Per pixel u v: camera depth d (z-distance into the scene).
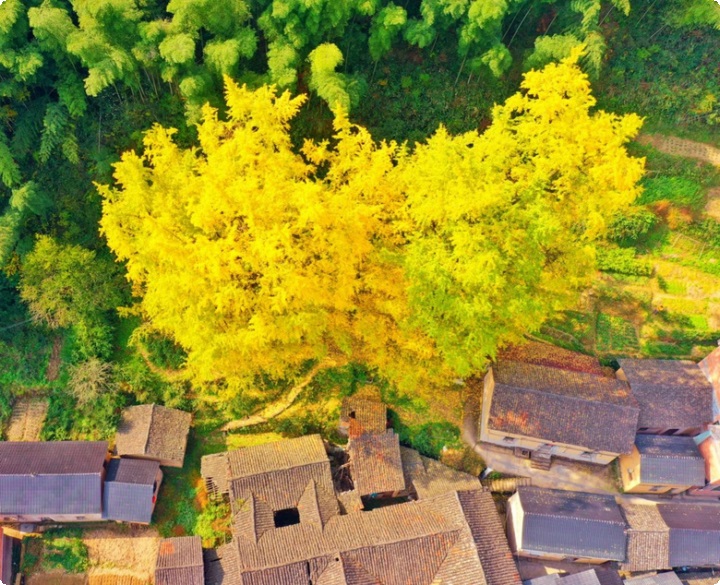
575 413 44.09
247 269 34.28
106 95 45.03
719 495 46.28
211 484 42.44
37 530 41.59
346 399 45.12
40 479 39.66
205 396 45.25
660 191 50.69
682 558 42.44
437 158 35.72
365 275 37.75
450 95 48.81
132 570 40.88
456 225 35.31
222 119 43.94
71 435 43.56
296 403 45.59
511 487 45.06
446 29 47.19
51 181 45.09
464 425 46.59
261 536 39.25
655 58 50.59
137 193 35.03
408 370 41.31
